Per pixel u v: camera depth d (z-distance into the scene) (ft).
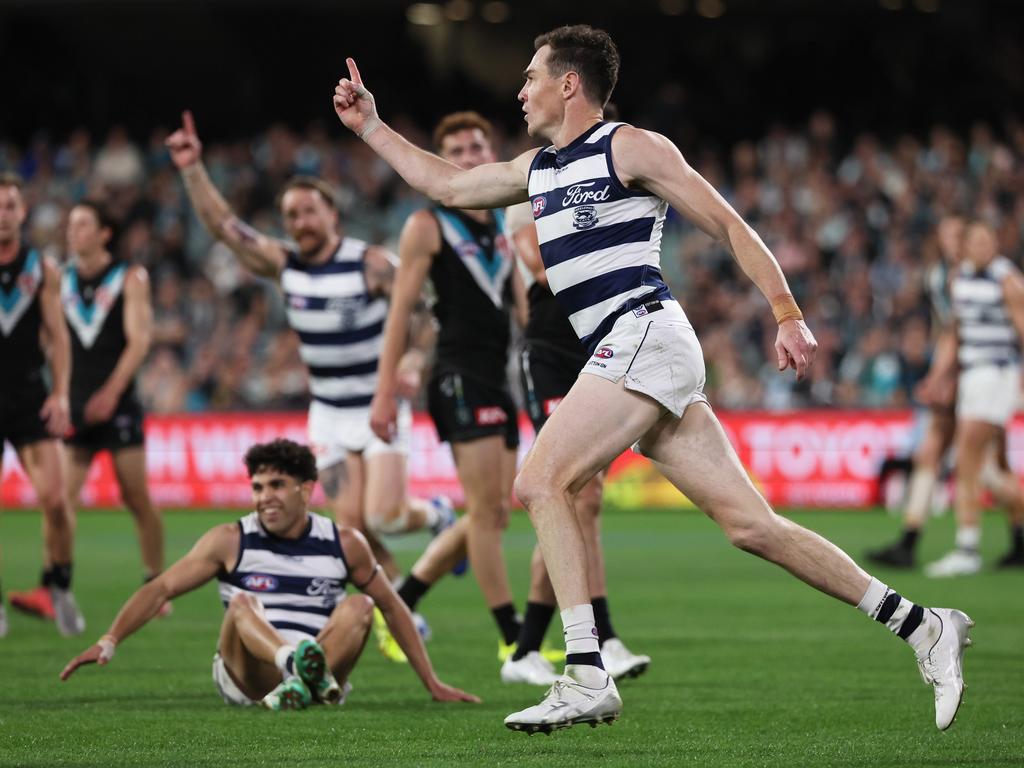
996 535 185.78
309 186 96.73
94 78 329.72
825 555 55.21
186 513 218.59
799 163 291.38
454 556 87.81
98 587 130.21
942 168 284.20
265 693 68.03
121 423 107.34
